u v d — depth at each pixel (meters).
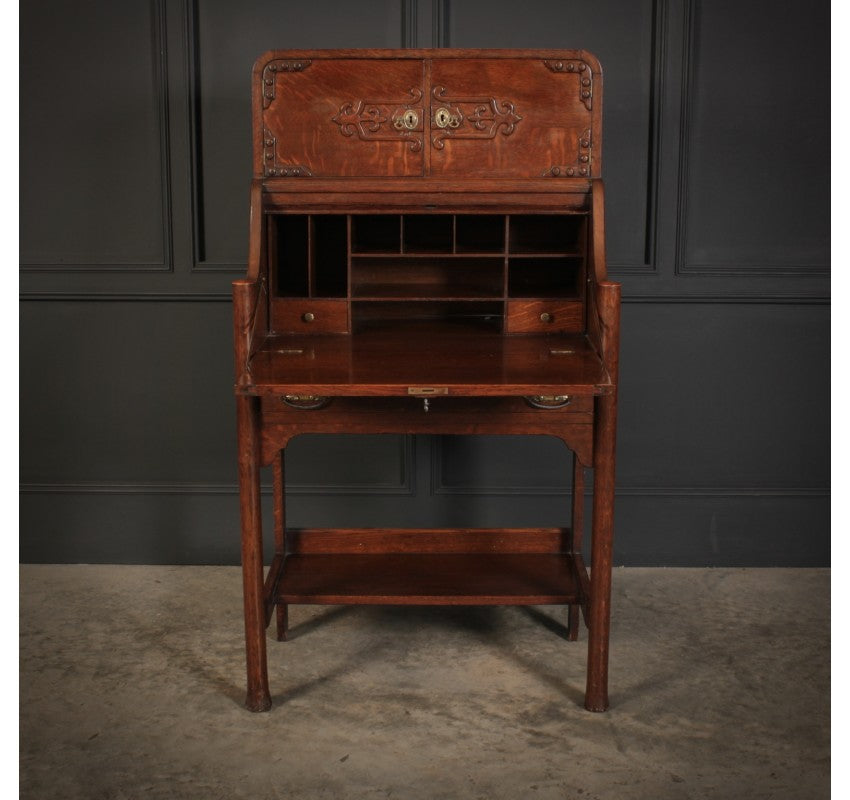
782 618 3.30
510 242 3.28
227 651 3.05
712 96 3.53
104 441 3.75
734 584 3.60
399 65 2.97
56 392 3.73
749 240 3.61
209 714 2.67
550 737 2.55
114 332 3.69
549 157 3.00
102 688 2.81
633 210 3.60
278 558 3.20
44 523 3.79
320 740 2.54
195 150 3.56
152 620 3.28
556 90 2.98
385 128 2.99
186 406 3.72
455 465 3.74
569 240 3.24
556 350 2.80
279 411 2.63
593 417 2.62
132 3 3.50
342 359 2.66
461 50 2.96
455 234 3.01
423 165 3.00
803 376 3.68
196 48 3.52
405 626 3.28
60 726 2.60
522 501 3.75
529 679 2.88
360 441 3.74
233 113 3.56
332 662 3.00
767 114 3.54
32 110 3.57
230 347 3.68
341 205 2.99
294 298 3.02
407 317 3.30
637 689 2.81
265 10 3.50
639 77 3.52
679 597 3.48
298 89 2.98
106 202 3.62
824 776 2.37
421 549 3.28
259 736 2.55
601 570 2.64
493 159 3.00
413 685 2.85
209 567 3.77
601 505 2.62
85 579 3.64
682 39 3.47
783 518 3.75
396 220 3.26
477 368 2.55
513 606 3.46
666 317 3.65
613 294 2.47
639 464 3.73
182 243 3.62
